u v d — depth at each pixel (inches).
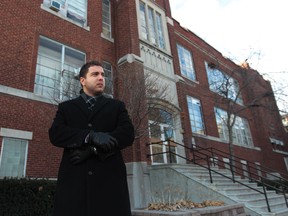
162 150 529.7
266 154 991.6
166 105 515.8
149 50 588.4
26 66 402.6
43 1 476.7
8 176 341.7
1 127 350.0
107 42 564.7
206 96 769.6
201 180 405.4
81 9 543.5
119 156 86.0
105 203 76.8
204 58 850.1
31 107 387.2
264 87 976.3
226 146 774.5
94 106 90.1
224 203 331.9
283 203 423.8
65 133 81.0
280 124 1169.4
